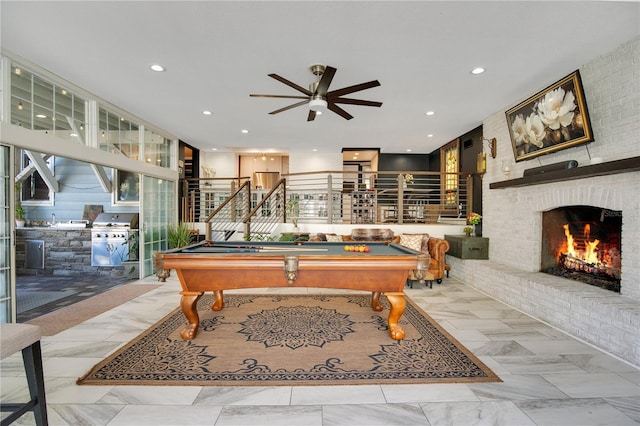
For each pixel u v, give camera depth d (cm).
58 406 199
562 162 346
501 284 430
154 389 217
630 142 289
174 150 693
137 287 505
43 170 614
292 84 310
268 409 197
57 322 346
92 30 277
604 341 279
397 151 912
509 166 472
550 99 358
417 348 282
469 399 207
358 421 186
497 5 239
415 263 285
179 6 243
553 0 233
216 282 299
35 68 343
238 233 705
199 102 465
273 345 287
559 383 225
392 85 396
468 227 585
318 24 266
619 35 279
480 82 386
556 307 334
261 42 295
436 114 521
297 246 382
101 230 611
